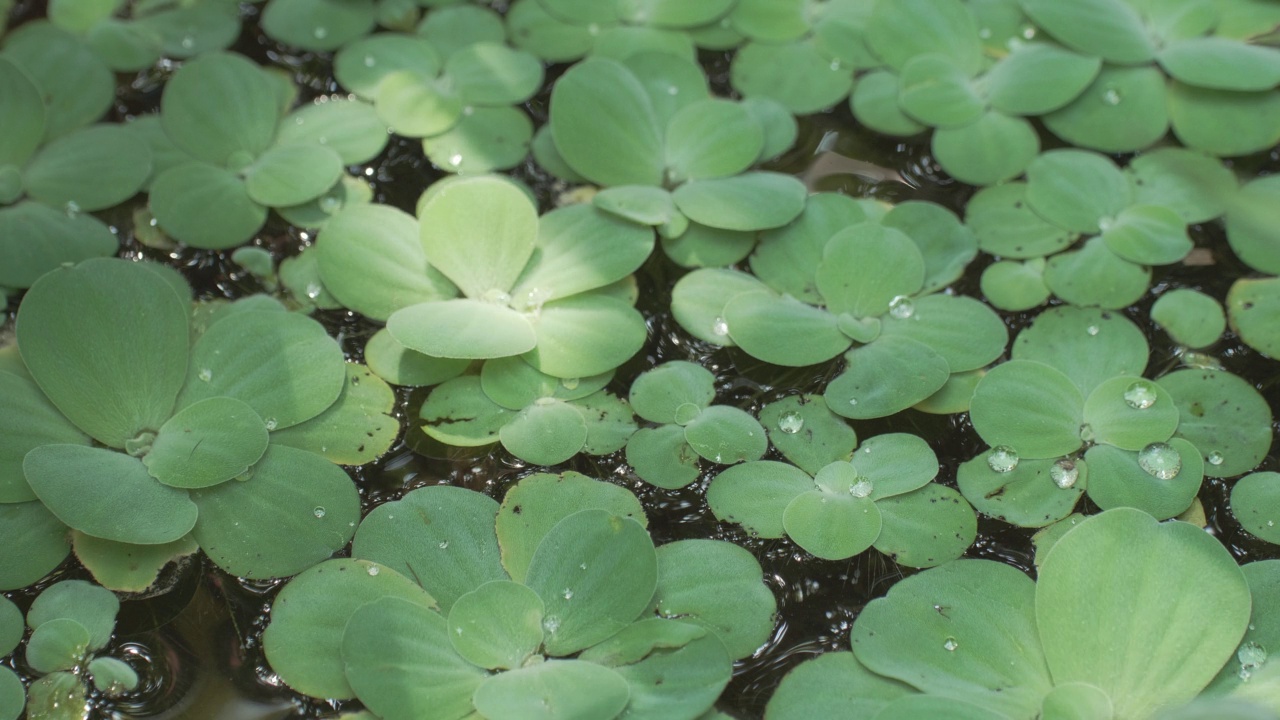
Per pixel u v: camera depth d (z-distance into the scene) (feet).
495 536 3.19
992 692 3.10
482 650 3.11
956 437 3.28
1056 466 3.24
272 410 3.26
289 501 3.21
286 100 3.57
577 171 3.46
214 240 3.43
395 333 3.26
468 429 3.27
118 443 3.24
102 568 3.18
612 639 3.12
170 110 3.51
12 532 3.19
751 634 3.15
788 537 3.21
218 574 3.19
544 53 3.62
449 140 3.52
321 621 3.14
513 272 3.35
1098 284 3.38
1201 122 3.51
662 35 3.62
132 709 3.12
